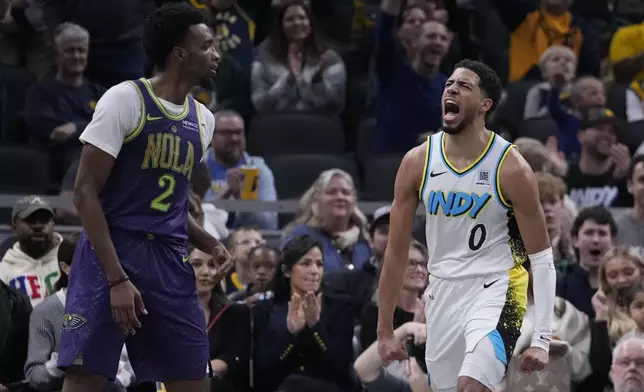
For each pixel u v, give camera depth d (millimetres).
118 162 10469
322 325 14844
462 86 11273
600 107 22844
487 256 11359
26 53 23625
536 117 22672
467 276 11336
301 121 22219
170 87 10680
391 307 11789
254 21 23875
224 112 20234
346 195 17484
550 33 25172
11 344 14484
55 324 13922
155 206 10578
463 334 11305
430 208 11492
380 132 22344
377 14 24953
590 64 25562
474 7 25312
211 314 14938
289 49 22812
